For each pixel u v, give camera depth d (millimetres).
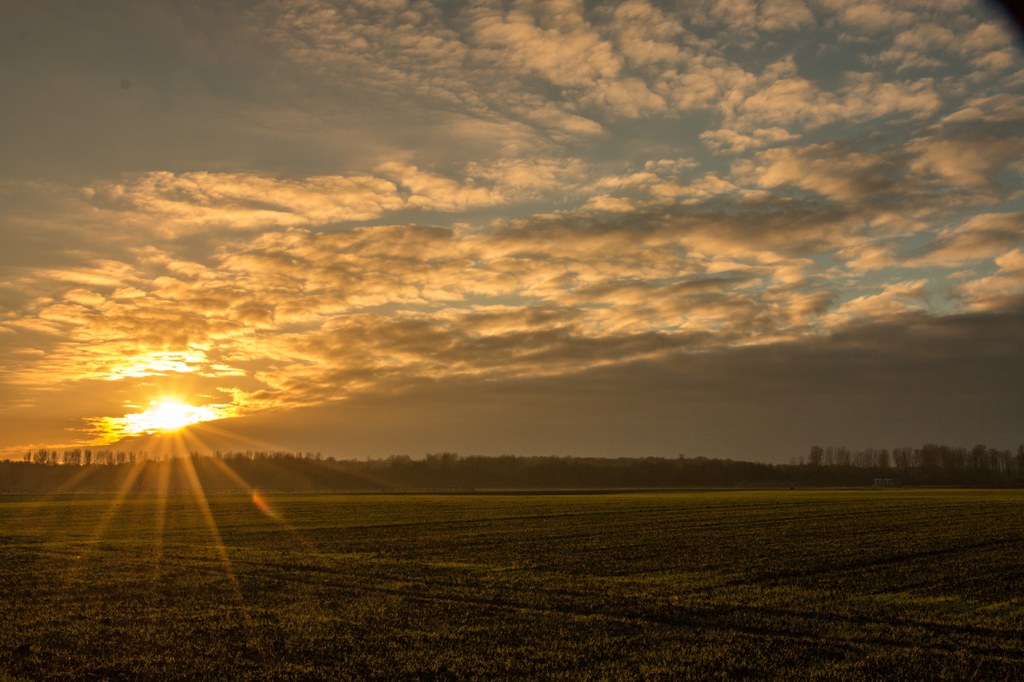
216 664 21953
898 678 20734
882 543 52438
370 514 83938
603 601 31266
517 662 22125
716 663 22094
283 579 37281
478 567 41000
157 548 50469
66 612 29203
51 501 117750
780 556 45469
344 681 20391
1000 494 138250
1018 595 32781
